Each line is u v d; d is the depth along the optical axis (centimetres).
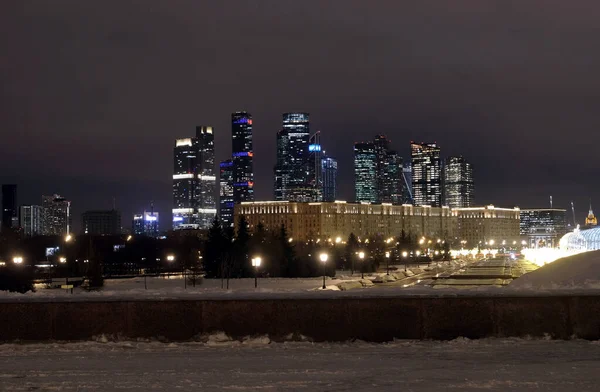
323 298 2525
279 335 2517
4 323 2538
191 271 13425
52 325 2539
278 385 1836
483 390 1769
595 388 1778
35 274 10931
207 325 2531
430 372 1977
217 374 1975
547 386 1800
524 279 3662
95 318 2545
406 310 2506
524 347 2336
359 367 2056
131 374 1988
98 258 9550
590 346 2341
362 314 2511
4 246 15900
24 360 2209
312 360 2172
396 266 17525
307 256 13762
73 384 1873
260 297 2545
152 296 2603
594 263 3606
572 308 2466
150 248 19412
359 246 18938
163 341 2519
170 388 1817
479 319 2489
